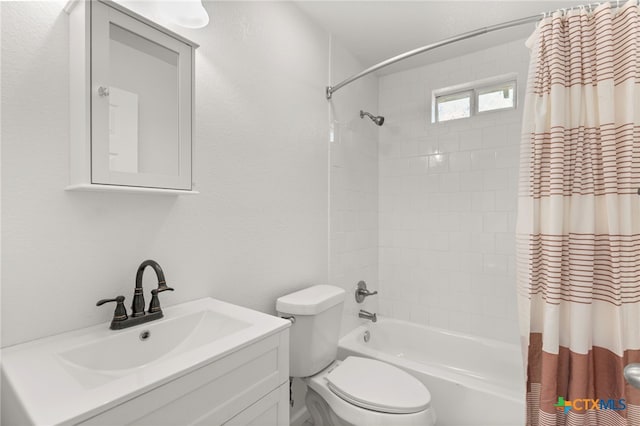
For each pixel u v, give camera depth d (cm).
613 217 115
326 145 206
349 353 199
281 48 170
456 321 237
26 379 67
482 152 228
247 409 89
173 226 120
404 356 238
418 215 254
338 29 205
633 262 114
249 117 151
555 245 121
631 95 113
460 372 216
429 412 127
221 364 81
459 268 236
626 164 115
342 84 196
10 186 82
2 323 81
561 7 180
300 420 176
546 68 129
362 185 246
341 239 221
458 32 208
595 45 122
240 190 146
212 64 133
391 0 177
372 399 128
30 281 85
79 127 89
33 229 86
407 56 168
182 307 118
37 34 86
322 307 151
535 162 130
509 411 144
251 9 153
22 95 84
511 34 210
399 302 262
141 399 64
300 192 183
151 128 105
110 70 95
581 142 122
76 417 55
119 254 104
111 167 94
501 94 228
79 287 95
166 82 109
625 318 114
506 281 218
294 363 150
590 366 120
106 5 92
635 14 114
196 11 107
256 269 154
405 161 261
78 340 87
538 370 130
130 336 94
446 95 252
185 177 113
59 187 90
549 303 122
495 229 222
